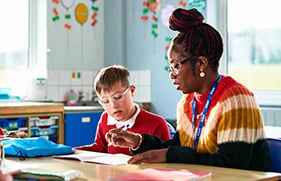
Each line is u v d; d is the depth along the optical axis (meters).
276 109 4.04
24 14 5.20
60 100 5.22
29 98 5.16
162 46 4.99
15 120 4.16
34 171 1.50
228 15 4.59
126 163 1.76
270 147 1.84
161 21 5.00
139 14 5.24
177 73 1.87
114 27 5.45
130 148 1.92
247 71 4.47
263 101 4.29
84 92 5.40
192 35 1.83
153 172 1.46
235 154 1.66
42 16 5.18
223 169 1.59
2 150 1.76
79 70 5.38
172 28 1.90
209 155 1.71
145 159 1.76
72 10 5.34
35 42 5.25
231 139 1.68
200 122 1.86
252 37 4.43
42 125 4.35
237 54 4.53
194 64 1.84
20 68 5.17
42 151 1.97
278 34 4.27
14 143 2.03
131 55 5.33
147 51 5.14
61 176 1.42
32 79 5.05
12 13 5.11
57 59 5.21
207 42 1.83
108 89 2.22
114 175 1.50
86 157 1.91
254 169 1.72
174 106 4.86
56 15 5.21
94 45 5.52
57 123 4.48
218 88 1.84
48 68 5.14
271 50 4.31
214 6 4.61
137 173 1.45
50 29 5.16
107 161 1.80
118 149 2.32
